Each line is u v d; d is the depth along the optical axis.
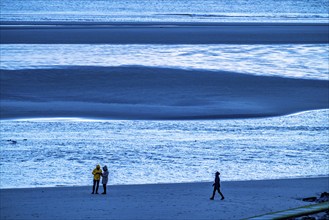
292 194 83.62
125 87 171.88
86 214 71.00
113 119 138.12
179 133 125.50
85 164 101.50
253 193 83.94
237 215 70.88
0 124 130.25
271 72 198.12
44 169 98.06
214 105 154.50
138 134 123.62
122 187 87.75
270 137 123.38
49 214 70.88
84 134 122.56
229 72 195.25
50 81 176.62
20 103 152.38
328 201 77.12
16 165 99.94
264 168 101.75
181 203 77.25
